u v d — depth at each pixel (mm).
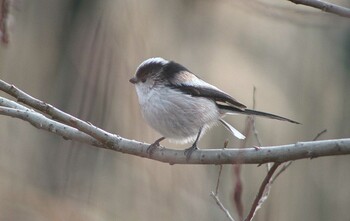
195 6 14719
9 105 8141
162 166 12500
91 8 13266
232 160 7613
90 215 12328
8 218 11867
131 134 11742
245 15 15445
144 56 11875
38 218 11898
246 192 13414
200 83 9766
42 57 14008
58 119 7762
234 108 9789
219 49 15047
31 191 12312
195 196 12695
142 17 12164
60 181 12336
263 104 14945
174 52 14391
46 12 14180
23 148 13266
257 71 15305
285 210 14508
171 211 12375
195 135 9781
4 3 7547
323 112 15750
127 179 12891
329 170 15328
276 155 7242
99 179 12758
